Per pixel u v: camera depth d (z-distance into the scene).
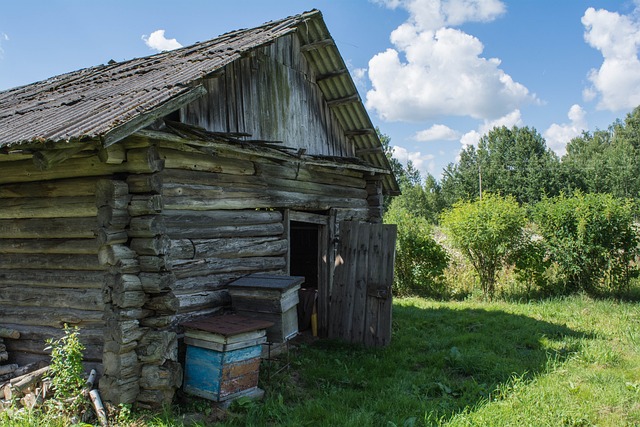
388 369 6.78
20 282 5.91
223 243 6.73
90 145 4.74
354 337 8.35
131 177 5.23
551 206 12.71
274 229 7.71
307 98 8.71
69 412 4.78
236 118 7.03
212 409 5.17
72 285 5.57
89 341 5.44
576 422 4.88
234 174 6.95
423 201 44.50
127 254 5.16
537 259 12.50
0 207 5.93
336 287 8.66
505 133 59.09
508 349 7.61
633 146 59.41
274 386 5.95
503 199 13.45
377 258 8.30
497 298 12.76
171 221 5.95
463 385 6.03
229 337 5.31
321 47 8.47
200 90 5.45
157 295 5.26
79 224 5.42
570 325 9.29
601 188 45.47
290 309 6.45
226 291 6.72
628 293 11.99
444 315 10.41
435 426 4.84
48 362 5.66
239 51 6.42
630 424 4.86
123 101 5.21
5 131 5.25
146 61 8.34
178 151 6.02
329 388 6.07
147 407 5.09
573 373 6.37
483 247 12.94
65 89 7.60
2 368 5.58
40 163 4.54
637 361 6.88
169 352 5.24
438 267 13.64
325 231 9.10
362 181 10.33
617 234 11.87
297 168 8.22
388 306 8.11
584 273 12.20
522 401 5.39
